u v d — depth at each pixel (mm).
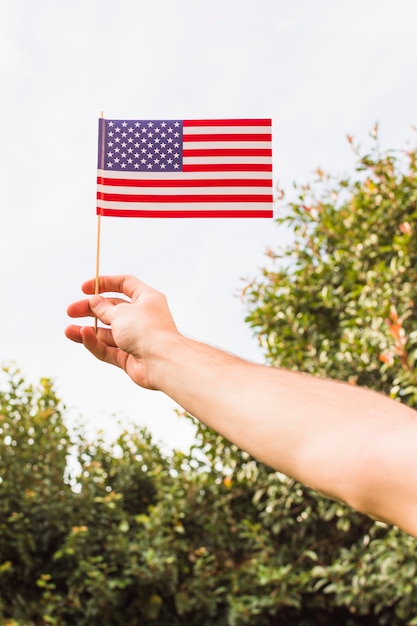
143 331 997
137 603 5074
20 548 4992
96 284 1342
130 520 5449
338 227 5254
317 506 4863
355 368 4707
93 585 4902
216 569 5145
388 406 691
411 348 4484
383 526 4383
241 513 5238
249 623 4945
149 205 2492
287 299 5270
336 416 676
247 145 2650
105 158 2479
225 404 760
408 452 601
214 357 881
